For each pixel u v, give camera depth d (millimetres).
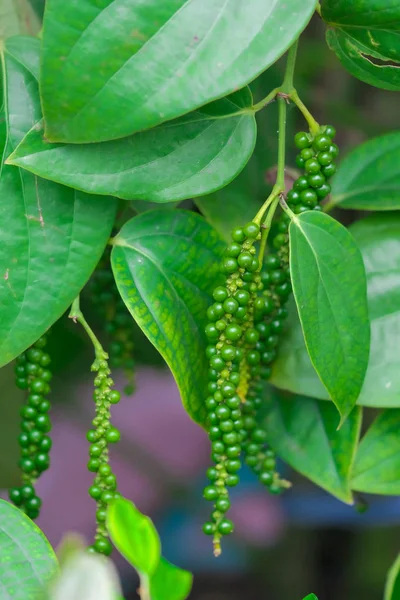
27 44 664
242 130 665
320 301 657
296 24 629
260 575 1129
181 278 677
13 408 847
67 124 626
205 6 625
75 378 884
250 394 690
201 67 625
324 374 657
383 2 654
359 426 699
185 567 1122
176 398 1380
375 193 711
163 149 656
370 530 1095
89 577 564
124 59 622
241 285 655
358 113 879
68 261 663
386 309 695
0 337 657
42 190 661
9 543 640
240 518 1153
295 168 811
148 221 677
